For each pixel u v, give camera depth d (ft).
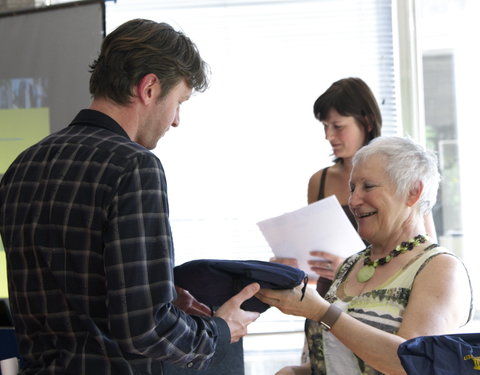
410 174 6.44
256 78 14.61
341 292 6.82
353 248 8.18
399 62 14.44
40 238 5.03
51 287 5.04
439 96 14.38
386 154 6.55
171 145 14.56
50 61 11.83
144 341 4.77
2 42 11.93
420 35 14.39
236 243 14.47
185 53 5.39
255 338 14.23
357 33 14.64
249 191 14.52
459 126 14.33
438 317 5.90
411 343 4.51
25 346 5.25
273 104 14.58
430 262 6.25
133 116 5.28
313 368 6.73
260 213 14.51
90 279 4.88
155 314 4.78
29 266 5.13
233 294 5.74
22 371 5.32
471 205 14.28
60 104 11.78
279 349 14.19
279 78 14.61
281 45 14.65
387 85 14.57
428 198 6.59
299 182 14.51
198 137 14.57
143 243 4.79
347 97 9.75
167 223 4.94
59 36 11.83
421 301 6.01
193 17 14.76
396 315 6.19
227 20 14.70
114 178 4.84
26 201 5.17
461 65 14.35
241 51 14.66
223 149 14.57
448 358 4.40
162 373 5.18
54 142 5.24
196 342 5.07
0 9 12.68
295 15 14.66
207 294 5.75
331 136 9.91
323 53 14.64
